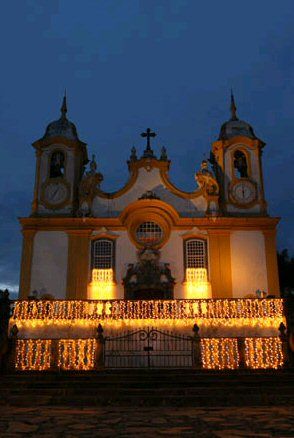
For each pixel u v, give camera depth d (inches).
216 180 1190.9
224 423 381.1
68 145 1210.6
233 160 1203.2
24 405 520.7
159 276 1070.4
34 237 1107.3
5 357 674.8
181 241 1104.8
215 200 1131.9
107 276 1081.4
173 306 871.1
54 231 1112.8
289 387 562.3
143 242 1111.0
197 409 483.5
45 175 1184.8
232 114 1296.8
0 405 521.3
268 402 524.1
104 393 552.1
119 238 1109.7
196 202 1145.4
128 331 852.0
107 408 493.0
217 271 1077.1
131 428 356.5
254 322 868.0
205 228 1112.8
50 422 387.9
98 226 1115.9
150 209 1120.8
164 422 388.5
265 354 725.9
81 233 1106.7
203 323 863.1
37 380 615.5
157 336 834.2
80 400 525.3
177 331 855.7
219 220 1111.0
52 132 1245.7
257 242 1103.6
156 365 828.6
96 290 1067.9
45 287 1067.3
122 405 517.7
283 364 700.0
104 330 858.8
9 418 413.4
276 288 1067.9
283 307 802.2
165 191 1155.9
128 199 1150.3
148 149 1214.3
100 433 333.1
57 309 882.8
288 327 719.1
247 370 650.2
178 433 332.2
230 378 615.5
